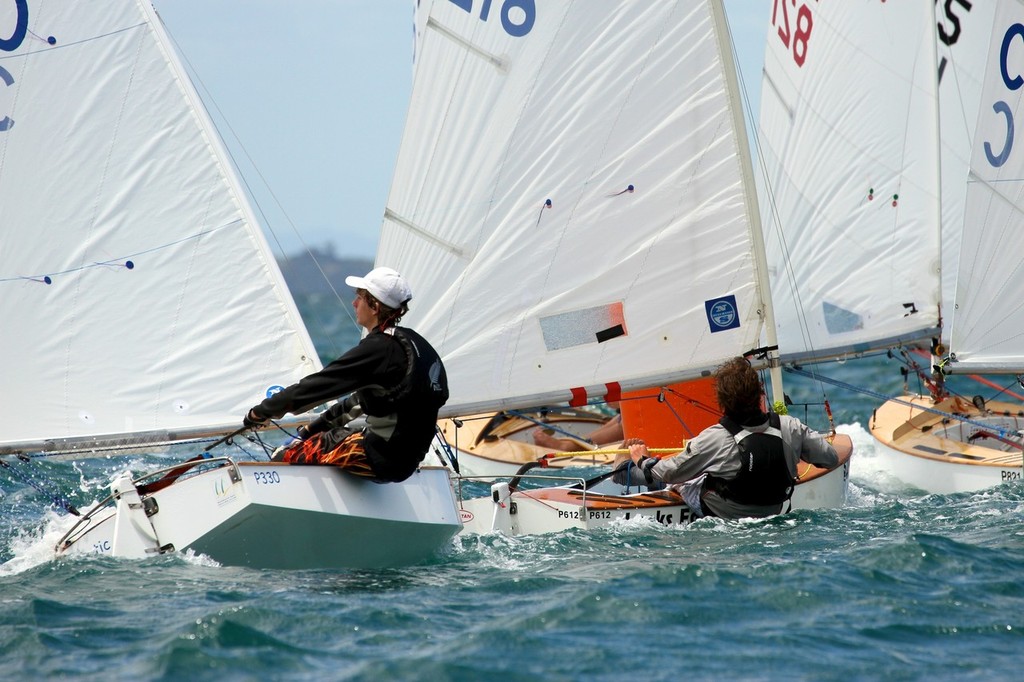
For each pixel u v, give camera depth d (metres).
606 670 16.78
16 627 18.30
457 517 23.78
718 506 26.38
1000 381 63.44
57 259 25.33
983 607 19.30
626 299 30.73
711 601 19.67
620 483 27.03
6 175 24.91
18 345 25.05
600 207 30.66
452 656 17.20
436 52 31.12
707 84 29.88
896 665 16.94
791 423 26.25
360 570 22.17
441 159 31.31
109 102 25.56
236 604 19.25
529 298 31.00
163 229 25.89
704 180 30.17
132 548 21.73
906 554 21.98
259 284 26.14
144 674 16.53
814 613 19.11
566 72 30.42
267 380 26.16
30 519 28.27
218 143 25.97
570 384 30.97
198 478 21.19
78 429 25.45
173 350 25.95
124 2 25.52
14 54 24.84
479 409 31.12
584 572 21.83
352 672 16.64
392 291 21.12
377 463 21.34
